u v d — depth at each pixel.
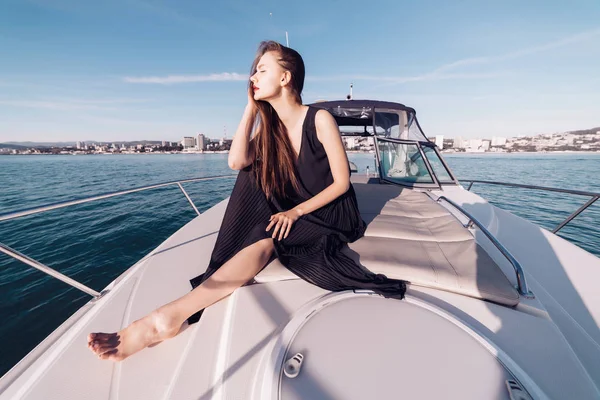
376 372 0.67
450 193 2.99
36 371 0.91
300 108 1.36
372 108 3.57
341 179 1.30
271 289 1.09
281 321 0.92
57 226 8.86
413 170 3.33
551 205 10.15
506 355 0.74
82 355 0.97
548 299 1.18
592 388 0.72
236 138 1.40
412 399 0.61
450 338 0.79
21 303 4.71
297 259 1.18
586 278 1.39
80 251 6.78
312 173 1.40
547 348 0.84
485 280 1.08
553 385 0.72
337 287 1.07
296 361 0.70
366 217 1.83
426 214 1.89
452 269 1.16
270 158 1.40
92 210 11.08
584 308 1.18
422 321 0.87
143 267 1.55
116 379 0.87
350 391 0.63
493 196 11.91
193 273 1.49
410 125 3.58
